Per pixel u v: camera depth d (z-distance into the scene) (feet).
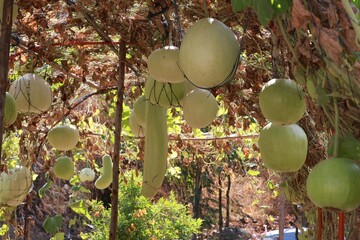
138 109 10.68
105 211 22.18
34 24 11.73
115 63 14.43
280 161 6.92
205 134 18.42
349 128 6.06
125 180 19.04
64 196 29.68
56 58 13.24
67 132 13.26
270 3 5.40
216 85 6.07
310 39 5.72
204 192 36.65
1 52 6.32
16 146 17.11
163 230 22.03
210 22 6.05
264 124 13.09
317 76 5.82
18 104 10.85
